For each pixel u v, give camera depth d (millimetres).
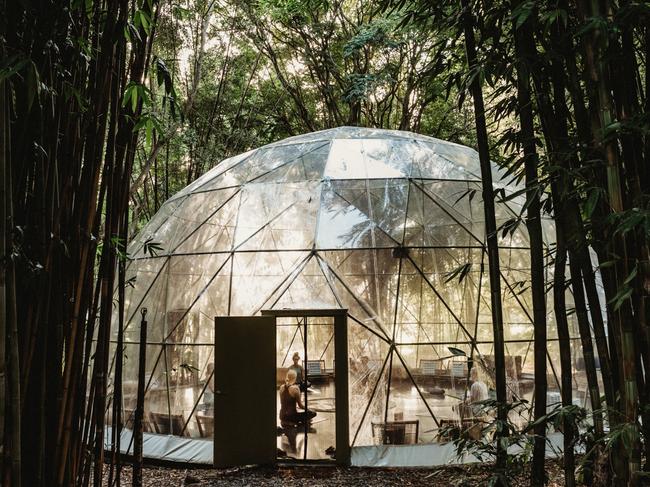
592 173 4305
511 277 10680
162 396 10609
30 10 3445
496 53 4938
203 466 9672
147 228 13266
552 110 4812
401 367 9891
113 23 3891
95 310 4273
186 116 19828
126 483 8617
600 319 4598
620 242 3811
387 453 9477
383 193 11172
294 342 11234
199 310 10688
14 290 3100
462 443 5660
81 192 3967
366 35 18531
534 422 4871
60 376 3820
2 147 2969
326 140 12750
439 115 22062
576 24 4543
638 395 4105
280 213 11125
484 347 10211
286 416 10016
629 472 3730
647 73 4254
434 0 5852
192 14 20219
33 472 3531
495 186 11797
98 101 3947
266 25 22469
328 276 10312
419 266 10414
